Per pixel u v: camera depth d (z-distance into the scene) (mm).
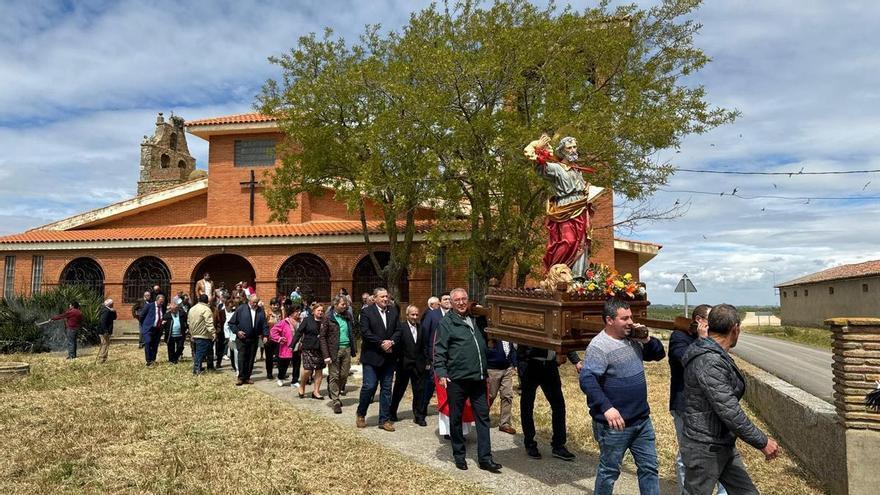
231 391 11008
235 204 23500
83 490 5695
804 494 5582
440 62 12945
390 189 14898
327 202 23578
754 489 4031
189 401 9930
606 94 13922
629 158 13578
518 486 5875
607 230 22266
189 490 5664
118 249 22062
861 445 4984
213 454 6824
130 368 13820
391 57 16906
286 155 18859
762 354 20625
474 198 14297
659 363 14578
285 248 21500
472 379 6363
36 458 6605
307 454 6840
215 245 21609
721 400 3775
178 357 14953
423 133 13656
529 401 6938
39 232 23234
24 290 22250
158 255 21906
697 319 4844
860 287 33250
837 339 5320
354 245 21109
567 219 6188
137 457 6711
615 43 13594
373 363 8234
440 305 9242
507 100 14352
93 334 19062
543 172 6418
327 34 17469
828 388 12219
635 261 28938
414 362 8586
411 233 18312
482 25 14109
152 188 32125
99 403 9695
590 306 5309
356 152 16688
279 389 11477
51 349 17703
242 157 23828
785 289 47188
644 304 5648
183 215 24672
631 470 6441
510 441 7676
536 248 13875
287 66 17688
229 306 14234
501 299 6172
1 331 17062
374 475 6133
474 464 6621
